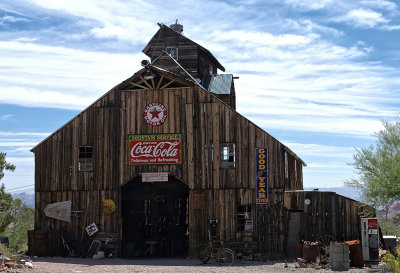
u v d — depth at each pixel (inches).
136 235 1108.5
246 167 950.4
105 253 972.6
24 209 1126.4
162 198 1156.5
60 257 961.5
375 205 768.9
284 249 917.8
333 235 900.6
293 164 960.9
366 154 789.9
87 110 1019.9
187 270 714.8
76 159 1011.3
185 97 987.3
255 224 933.8
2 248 780.0
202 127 975.0
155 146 985.5
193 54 1267.2
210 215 951.6
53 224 1002.7
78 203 1000.2
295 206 921.5
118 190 989.8
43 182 1018.7
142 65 975.0
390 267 683.4
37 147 1028.5
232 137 960.9
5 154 1099.9
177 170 973.2
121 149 997.8
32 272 655.1
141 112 999.0
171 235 1113.4
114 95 1013.2
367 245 853.8
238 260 901.2
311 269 746.8
